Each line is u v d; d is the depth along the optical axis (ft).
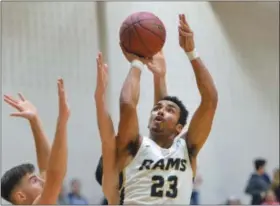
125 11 39.04
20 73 36.24
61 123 9.98
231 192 39.50
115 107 37.70
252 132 40.83
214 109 12.03
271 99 41.65
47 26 37.29
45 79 36.70
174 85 39.19
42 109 36.29
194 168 12.07
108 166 11.59
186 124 13.46
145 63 12.21
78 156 36.37
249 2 42.04
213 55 40.75
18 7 36.78
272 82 41.83
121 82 38.17
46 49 37.04
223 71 40.86
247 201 39.68
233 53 41.19
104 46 38.24
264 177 33.60
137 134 11.60
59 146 9.96
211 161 39.47
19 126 35.35
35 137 12.63
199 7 40.78
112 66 38.14
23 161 35.14
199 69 12.09
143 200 11.18
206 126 12.00
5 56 36.04
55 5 37.68
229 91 40.73
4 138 34.91
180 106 12.35
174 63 39.40
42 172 12.47
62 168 10.02
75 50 37.63
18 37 36.55
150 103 37.93
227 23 41.37
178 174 11.47
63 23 37.70
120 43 12.13
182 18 12.12
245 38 41.68
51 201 10.01
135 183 11.31
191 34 12.10
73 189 31.89
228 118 40.47
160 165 11.37
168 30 39.70
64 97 10.02
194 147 12.03
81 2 38.24
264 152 40.88
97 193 36.32
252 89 41.27
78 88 37.19
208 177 39.17
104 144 11.51
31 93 36.22
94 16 38.37
